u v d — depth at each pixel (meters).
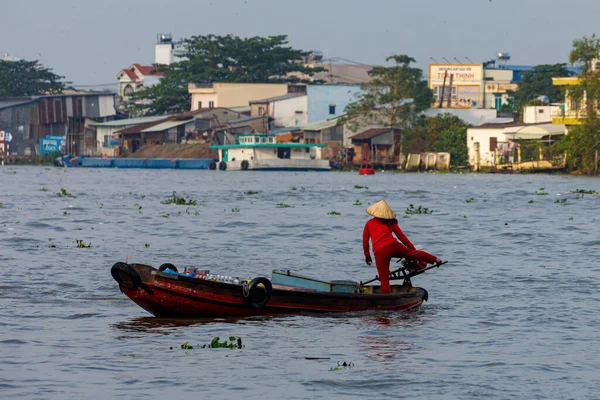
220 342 30.14
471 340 30.81
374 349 29.39
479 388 24.92
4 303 36.44
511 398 24.09
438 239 61.94
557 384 25.36
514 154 189.00
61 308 35.66
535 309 36.38
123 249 54.19
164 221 72.62
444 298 39.09
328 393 24.39
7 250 52.56
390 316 35.03
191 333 31.56
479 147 196.62
